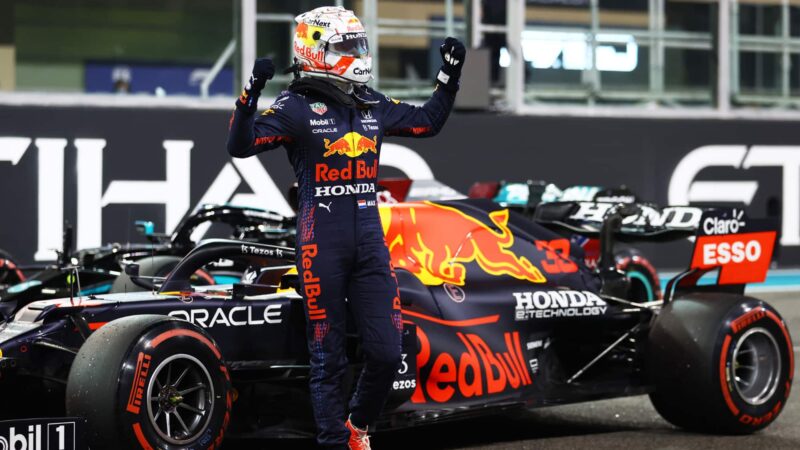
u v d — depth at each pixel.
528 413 25.41
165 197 45.53
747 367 23.06
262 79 16.09
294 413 20.05
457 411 20.89
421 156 48.78
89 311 18.14
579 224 25.67
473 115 49.62
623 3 57.31
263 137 16.77
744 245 24.09
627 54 57.50
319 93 17.30
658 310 24.38
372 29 54.50
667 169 52.44
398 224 21.48
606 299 23.59
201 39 64.75
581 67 56.62
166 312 18.56
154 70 64.12
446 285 21.53
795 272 53.56
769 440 22.33
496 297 22.02
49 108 44.19
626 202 24.88
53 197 44.22
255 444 21.91
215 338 18.84
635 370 23.72
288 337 19.53
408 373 19.83
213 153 46.16
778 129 53.94
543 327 22.61
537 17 55.75
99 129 44.75
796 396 27.00
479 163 49.72
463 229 22.31
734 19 57.72
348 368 19.66
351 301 17.48
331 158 17.11
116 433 16.58
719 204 53.09
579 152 51.22
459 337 21.20
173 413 17.39
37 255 43.97
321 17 17.34
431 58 57.38
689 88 58.78
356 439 17.83
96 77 63.66
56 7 62.47
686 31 58.41
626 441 22.17
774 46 58.78
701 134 52.88
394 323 17.41
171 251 29.48
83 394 16.70
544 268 23.05
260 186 46.72
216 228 45.38
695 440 22.30
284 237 30.19
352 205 17.22
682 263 51.84
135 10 63.69
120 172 44.97
